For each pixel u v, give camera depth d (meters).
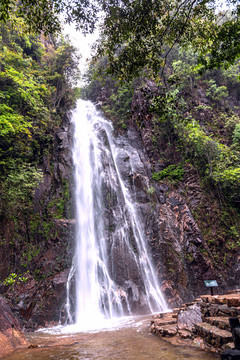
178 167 20.91
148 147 22.22
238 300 4.66
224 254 17.55
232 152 21.17
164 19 7.22
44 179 17.05
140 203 18.36
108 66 7.80
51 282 12.88
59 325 11.39
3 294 11.51
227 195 20.58
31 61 20.27
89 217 17.12
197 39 7.76
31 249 14.05
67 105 22.66
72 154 19.42
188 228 17.20
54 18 6.44
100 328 9.32
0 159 14.81
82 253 15.16
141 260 15.24
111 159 20.50
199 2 7.02
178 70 25.81
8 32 17.89
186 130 21.19
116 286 13.73
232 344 3.80
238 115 26.17
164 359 4.27
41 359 4.91
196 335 5.16
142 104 6.43
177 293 14.43
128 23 6.73
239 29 7.29
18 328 6.96
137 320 10.26
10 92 15.30
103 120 25.34
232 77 27.62
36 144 17.33
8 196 13.42
